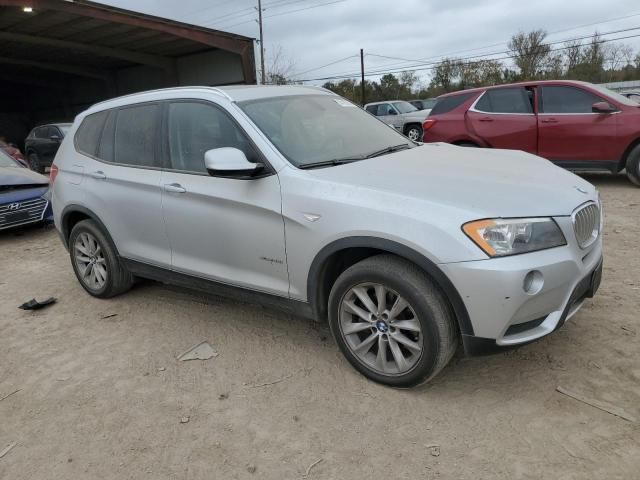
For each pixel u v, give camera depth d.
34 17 18.17
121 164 4.34
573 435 2.65
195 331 4.07
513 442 2.63
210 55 23.97
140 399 3.22
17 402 3.30
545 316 2.83
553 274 2.72
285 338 3.85
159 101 4.11
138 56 23.92
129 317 4.42
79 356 3.82
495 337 2.72
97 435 2.93
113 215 4.38
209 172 3.31
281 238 3.30
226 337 3.93
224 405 3.10
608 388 2.98
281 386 3.25
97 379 3.48
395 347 3.04
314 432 2.82
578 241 2.94
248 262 3.55
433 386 3.14
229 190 3.52
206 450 2.75
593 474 2.40
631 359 3.24
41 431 3.00
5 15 17.84
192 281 4.00
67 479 2.62
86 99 31.67
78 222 4.87
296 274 3.31
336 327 3.26
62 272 5.82
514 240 2.66
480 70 51.88
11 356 3.90
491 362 3.34
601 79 48.19
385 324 3.05
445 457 2.57
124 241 4.39
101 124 4.63
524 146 8.52
